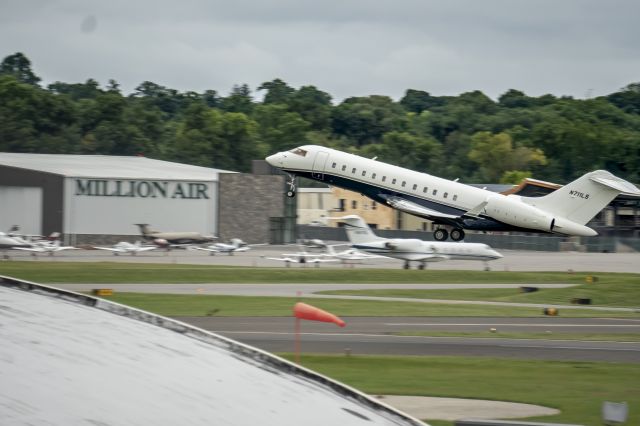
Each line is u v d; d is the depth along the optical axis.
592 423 81.19
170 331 40.16
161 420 31.05
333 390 38.03
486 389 95.69
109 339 36.94
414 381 99.50
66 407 30.34
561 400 90.88
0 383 31.08
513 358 118.19
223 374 36.19
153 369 34.94
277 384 36.69
